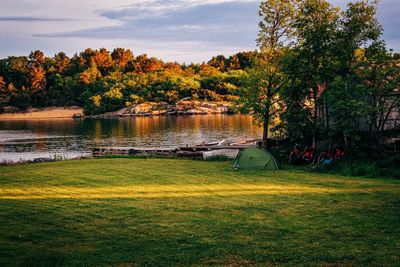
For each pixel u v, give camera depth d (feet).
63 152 185.26
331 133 91.20
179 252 33.83
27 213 46.98
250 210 47.16
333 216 43.11
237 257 32.30
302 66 98.17
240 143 136.05
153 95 487.20
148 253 33.81
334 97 85.87
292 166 88.74
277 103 108.58
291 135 104.27
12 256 33.37
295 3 102.94
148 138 232.94
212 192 59.67
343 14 97.60
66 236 38.68
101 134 264.31
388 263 29.89
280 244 34.94
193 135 241.76
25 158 166.20
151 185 66.13
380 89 87.86
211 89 488.85
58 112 526.16
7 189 63.82
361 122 95.61
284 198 53.83
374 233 36.96
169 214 46.14
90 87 560.20
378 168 74.64
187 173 78.89
